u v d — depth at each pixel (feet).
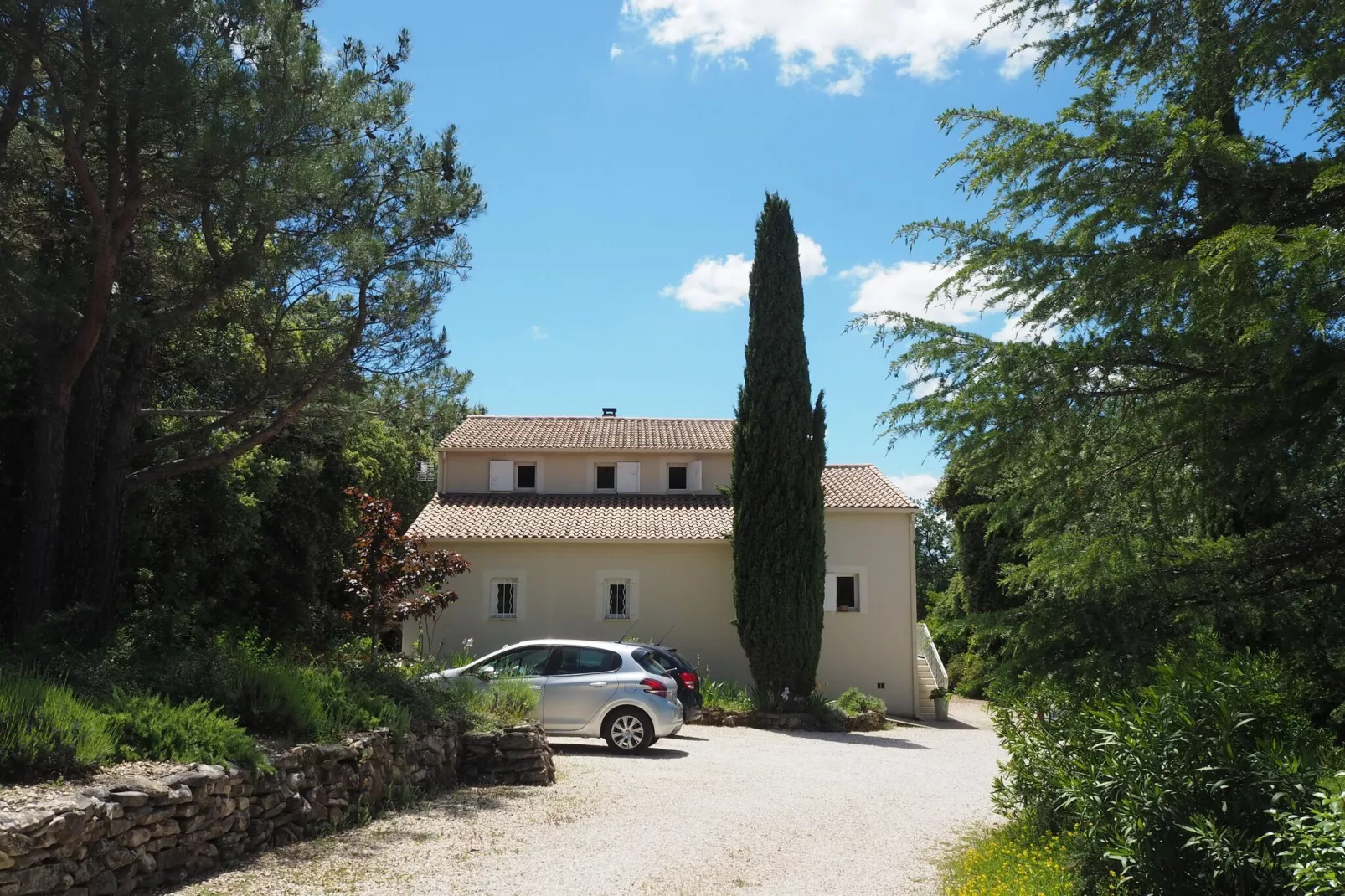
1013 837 27.14
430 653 81.82
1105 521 21.84
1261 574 21.53
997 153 20.97
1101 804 20.08
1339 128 19.34
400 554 55.47
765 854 28.55
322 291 42.68
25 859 18.70
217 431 51.62
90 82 33.37
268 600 78.13
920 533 171.22
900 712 84.02
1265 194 19.47
